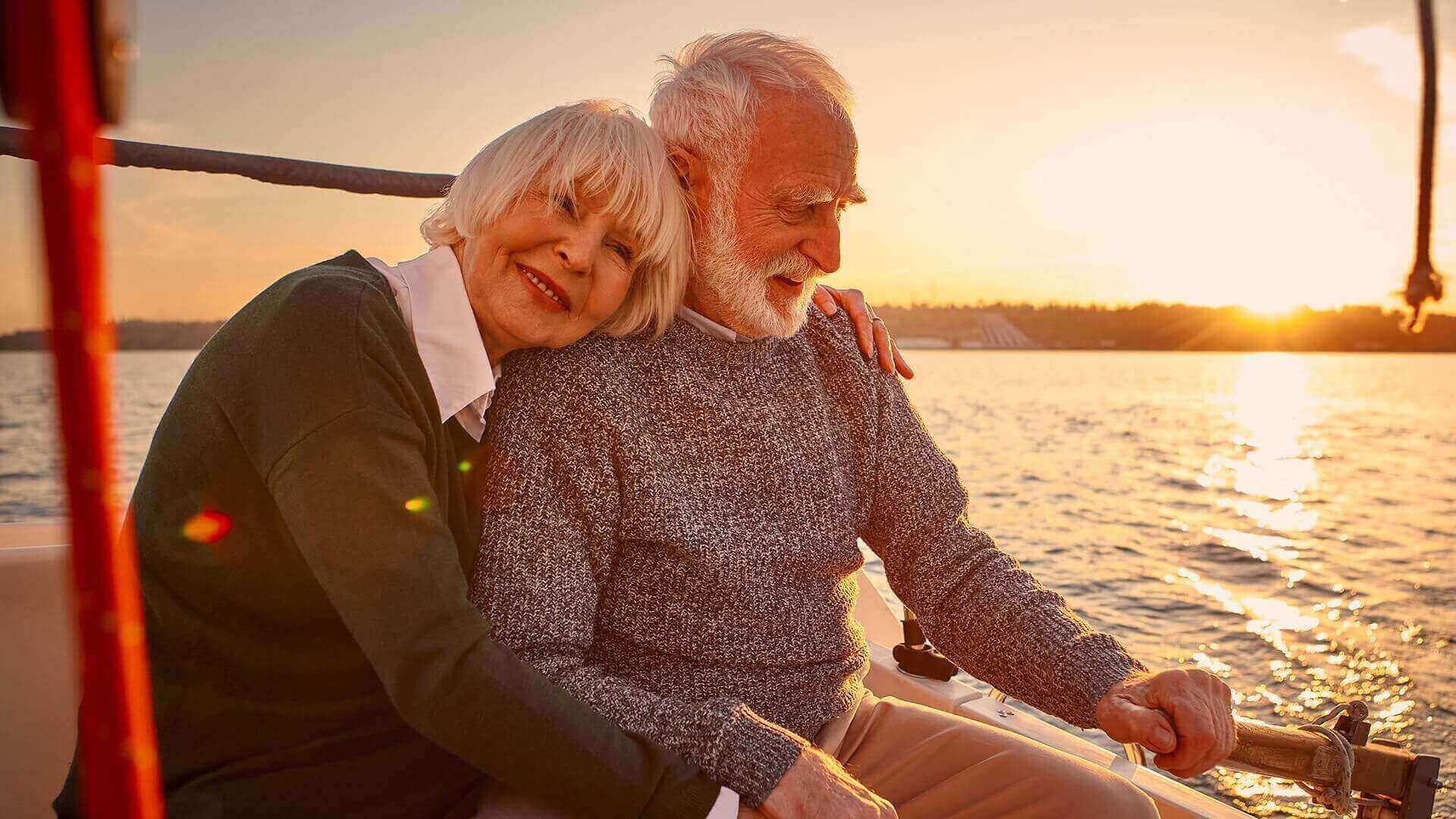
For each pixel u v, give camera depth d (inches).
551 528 52.7
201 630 43.6
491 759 42.5
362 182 87.9
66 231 9.7
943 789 59.9
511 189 49.0
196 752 43.7
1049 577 311.3
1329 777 57.8
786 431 62.6
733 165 58.9
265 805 43.8
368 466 41.7
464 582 44.6
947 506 68.3
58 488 10.1
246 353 43.4
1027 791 57.9
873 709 65.7
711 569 57.0
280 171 84.2
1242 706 153.4
